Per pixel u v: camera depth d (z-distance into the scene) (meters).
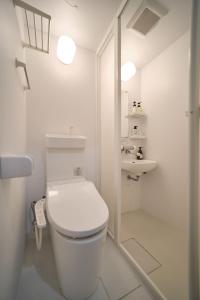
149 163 1.49
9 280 0.60
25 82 1.02
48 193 0.99
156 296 0.78
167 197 1.52
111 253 1.11
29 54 1.24
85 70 1.49
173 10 1.07
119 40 1.09
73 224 0.70
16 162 0.49
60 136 1.21
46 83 1.31
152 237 1.30
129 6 1.01
